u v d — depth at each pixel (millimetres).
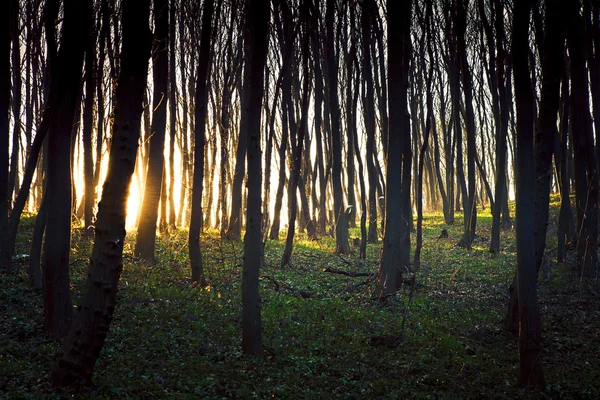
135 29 6723
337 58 25297
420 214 18812
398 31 14227
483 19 23797
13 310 10164
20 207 12625
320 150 29125
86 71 13227
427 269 19344
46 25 10102
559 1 9352
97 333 6863
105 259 6824
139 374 7773
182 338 9602
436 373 8828
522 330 8281
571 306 13266
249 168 8945
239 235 23422
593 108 18922
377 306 13516
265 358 9016
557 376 8922
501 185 23375
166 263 16984
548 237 24750
